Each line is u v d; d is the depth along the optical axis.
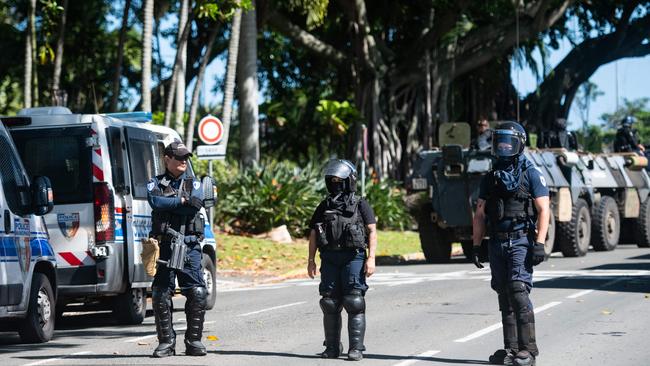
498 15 87.06
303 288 36.34
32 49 50.81
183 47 50.97
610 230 50.38
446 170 44.34
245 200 55.50
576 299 28.88
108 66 87.12
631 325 23.47
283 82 96.44
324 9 64.56
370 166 83.31
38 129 25.89
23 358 20.22
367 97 83.69
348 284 19.02
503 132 18.22
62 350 21.41
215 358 19.45
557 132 48.66
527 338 17.95
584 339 21.42
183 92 55.31
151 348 21.38
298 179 58.41
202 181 19.89
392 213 63.97
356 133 83.06
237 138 92.00
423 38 84.00
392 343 21.30
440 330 23.25
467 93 94.75
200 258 19.94
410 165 84.88
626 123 56.41
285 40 92.56
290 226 56.41
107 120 26.39
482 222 18.66
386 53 85.81
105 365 18.78
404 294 31.97
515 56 84.56
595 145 54.53
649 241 54.16
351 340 19.08
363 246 18.91
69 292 25.25
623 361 18.66
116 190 25.97
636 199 53.19
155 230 19.59
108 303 28.25
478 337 22.05
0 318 21.56
